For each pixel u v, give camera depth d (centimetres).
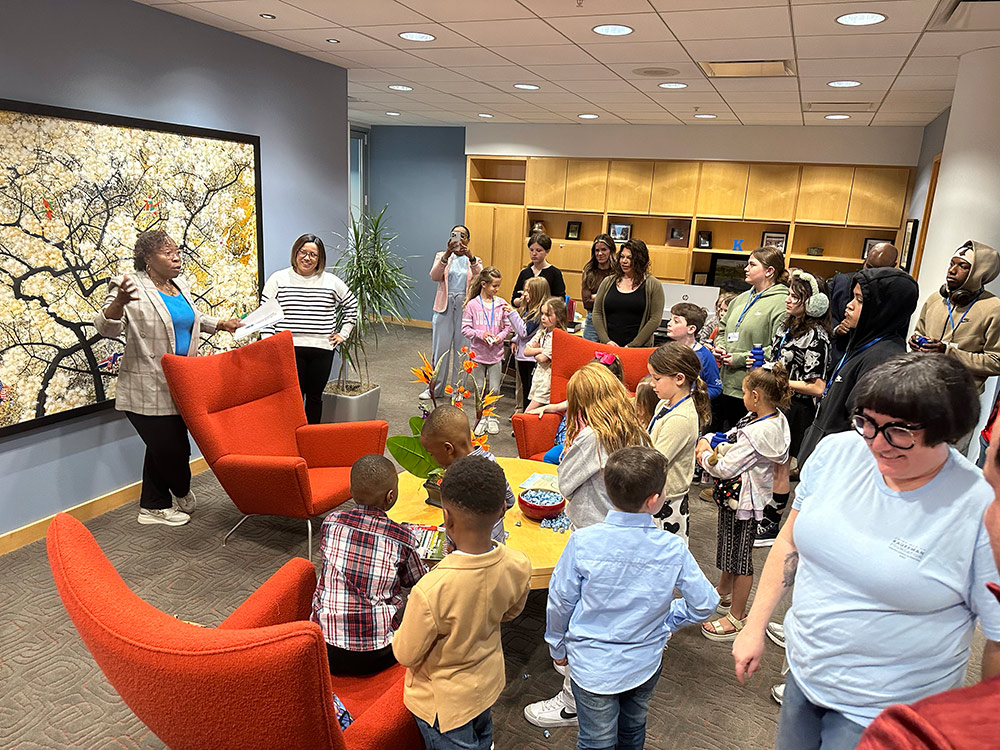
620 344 486
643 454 175
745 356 428
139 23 376
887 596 126
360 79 616
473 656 166
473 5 352
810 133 776
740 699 255
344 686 194
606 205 888
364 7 366
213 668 121
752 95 584
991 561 119
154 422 354
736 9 335
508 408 633
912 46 392
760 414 277
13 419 333
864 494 132
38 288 338
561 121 862
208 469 461
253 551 349
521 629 292
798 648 142
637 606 173
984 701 45
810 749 143
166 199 403
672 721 242
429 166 1029
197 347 378
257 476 317
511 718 239
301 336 469
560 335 405
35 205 331
